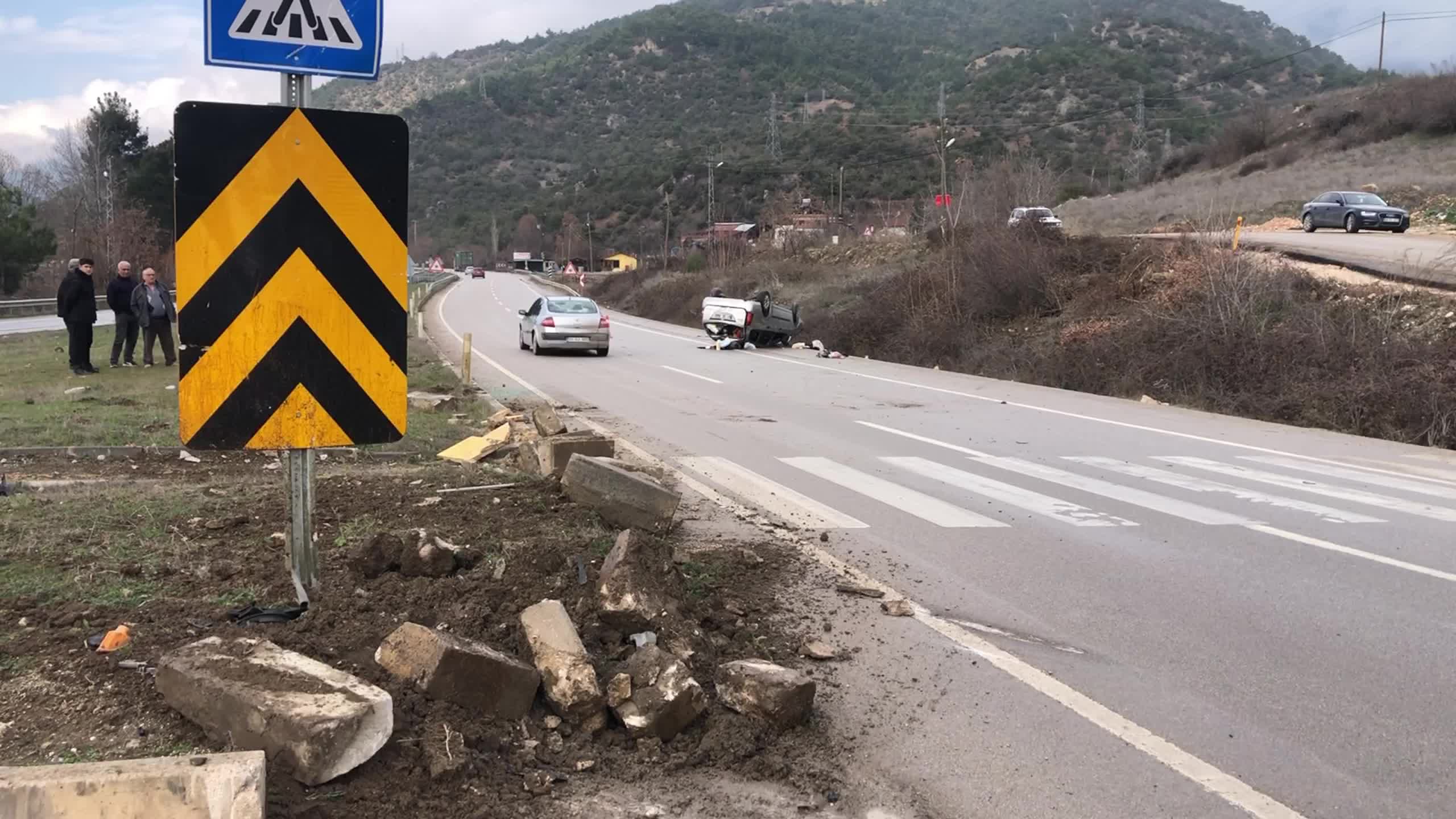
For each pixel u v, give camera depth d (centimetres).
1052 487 876
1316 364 1528
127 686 343
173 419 1008
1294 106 7275
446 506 648
